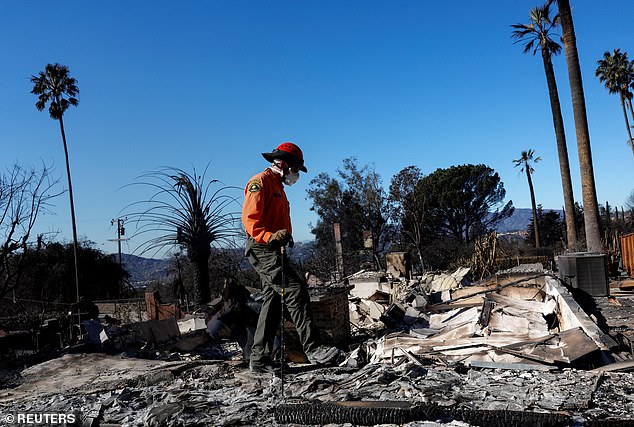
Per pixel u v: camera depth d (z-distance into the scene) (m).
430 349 4.86
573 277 8.66
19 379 5.38
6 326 10.40
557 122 25.28
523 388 3.65
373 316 10.27
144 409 3.82
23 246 11.39
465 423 3.09
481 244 23.92
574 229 24.69
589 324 5.14
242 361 5.27
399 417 3.16
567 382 3.78
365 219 39.41
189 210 11.41
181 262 16.17
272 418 3.38
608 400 3.41
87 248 33.56
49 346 8.58
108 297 31.75
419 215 40.03
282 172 4.80
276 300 4.76
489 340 5.01
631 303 7.87
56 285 30.25
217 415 3.52
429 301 11.11
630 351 4.63
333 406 3.35
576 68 18.19
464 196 47.34
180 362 5.48
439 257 37.78
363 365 4.80
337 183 39.88
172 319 7.75
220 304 5.57
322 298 7.39
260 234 4.52
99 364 5.89
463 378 3.99
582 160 18.00
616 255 19.77
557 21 24.94
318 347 4.70
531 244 55.66
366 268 19.41
